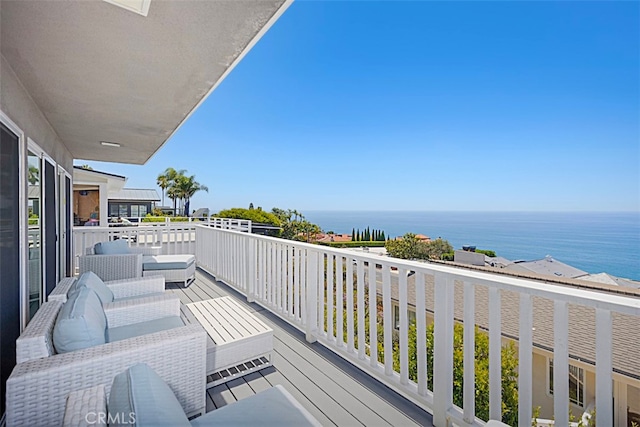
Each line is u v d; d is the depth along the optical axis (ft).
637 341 7.90
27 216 9.66
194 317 9.39
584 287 8.70
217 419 4.66
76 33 6.93
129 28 6.80
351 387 7.80
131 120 13.15
